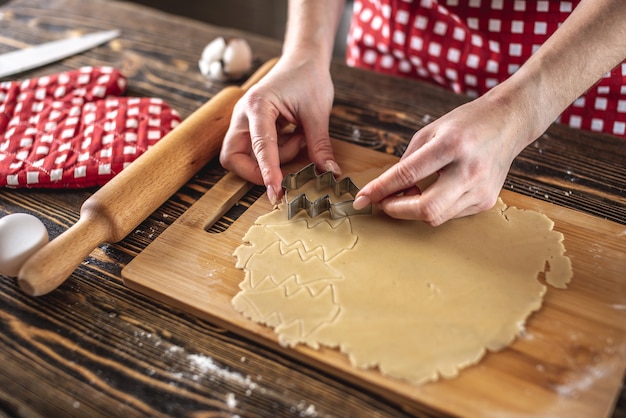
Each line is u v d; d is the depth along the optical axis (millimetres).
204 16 2439
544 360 667
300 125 989
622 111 1091
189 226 854
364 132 1047
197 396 660
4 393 665
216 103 1023
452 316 709
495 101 799
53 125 1025
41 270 725
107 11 1413
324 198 843
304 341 689
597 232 827
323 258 785
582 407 624
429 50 1185
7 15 1400
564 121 1146
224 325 727
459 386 645
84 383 671
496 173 789
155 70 1226
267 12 2438
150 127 1015
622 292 742
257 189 939
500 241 802
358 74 1188
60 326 734
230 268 787
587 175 943
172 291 756
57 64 1237
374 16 1235
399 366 661
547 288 746
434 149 758
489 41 1122
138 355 702
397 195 823
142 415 642
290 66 970
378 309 719
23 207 914
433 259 777
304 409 650
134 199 839
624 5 785
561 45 817
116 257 830
